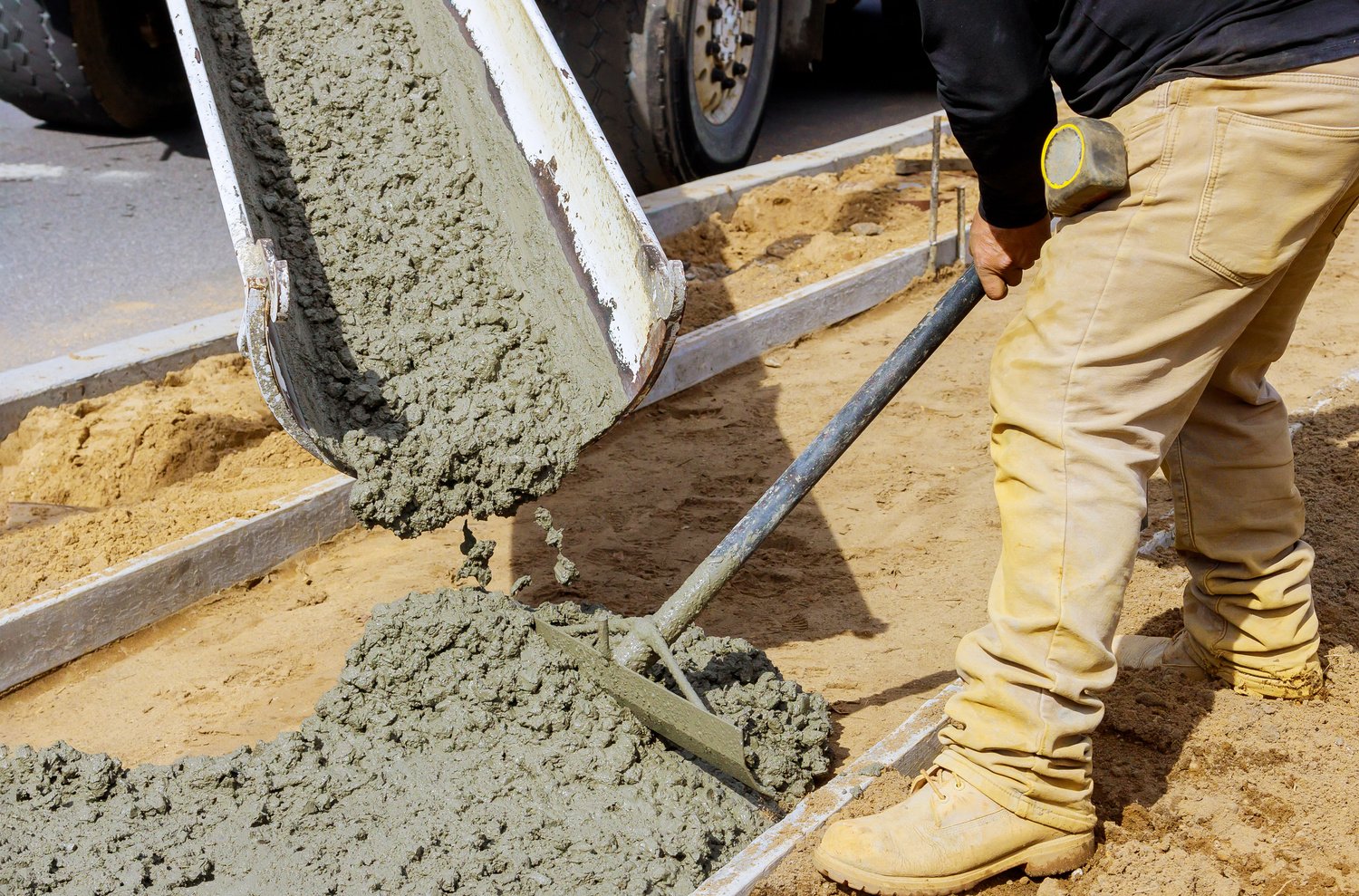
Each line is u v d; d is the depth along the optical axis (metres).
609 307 2.64
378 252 3.15
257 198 3.21
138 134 7.69
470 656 2.53
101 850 2.17
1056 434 1.94
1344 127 1.75
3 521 3.55
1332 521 3.30
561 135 2.89
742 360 4.80
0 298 5.14
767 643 3.01
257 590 3.36
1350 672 2.62
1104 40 1.88
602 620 2.33
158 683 2.93
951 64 1.92
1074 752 2.03
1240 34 1.76
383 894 2.07
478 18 3.36
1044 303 1.97
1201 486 2.42
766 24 6.79
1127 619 2.94
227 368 4.39
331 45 3.71
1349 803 2.27
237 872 2.13
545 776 2.35
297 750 2.40
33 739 2.73
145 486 3.71
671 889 2.12
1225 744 2.42
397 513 2.54
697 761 2.45
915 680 2.83
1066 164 1.87
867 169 6.99
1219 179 1.80
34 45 6.84
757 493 3.81
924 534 3.54
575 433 2.60
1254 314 1.98
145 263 5.59
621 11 5.70
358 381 2.78
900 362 2.29
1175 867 2.12
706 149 6.39
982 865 2.07
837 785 2.30
